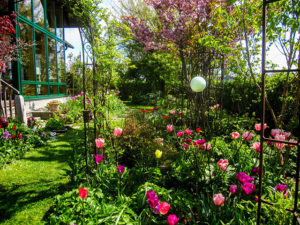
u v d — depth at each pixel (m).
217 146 2.79
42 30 7.64
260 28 2.62
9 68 6.42
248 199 1.81
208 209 1.60
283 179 2.10
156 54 12.81
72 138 4.79
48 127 5.41
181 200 1.77
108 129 2.68
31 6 6.88
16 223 1.90
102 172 2.14
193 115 4.28
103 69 2.50
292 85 2.97
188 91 4.05
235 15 2.83
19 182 2.67
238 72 3.92
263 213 1.57
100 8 2.36
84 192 1.41
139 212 1.72
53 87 8.79
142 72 15.05
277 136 1.88
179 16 5.60
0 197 2.31
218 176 2.02
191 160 2.25
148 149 2.76
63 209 1.65
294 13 2.12
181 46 5.54
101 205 1.66
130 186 2.09
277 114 3.91
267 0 1.03
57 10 9.31
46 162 3.36
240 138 2.96
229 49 2.98
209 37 2.92
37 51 7.43
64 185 2.56
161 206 1.30
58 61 9.27
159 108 6.57
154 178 2.22
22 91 6.23
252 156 2.57
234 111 5.72
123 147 3.00
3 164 3.19
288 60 2.43
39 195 2.35
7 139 3.50
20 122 4.43
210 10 4.99
